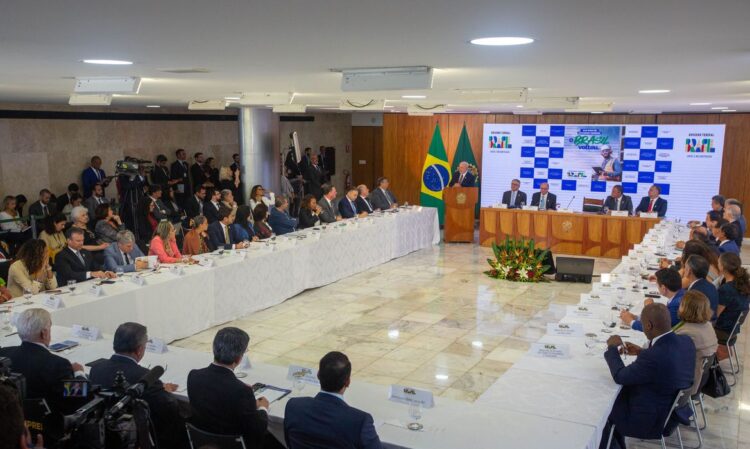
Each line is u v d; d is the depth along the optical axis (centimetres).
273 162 1439
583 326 516
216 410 319
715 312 536
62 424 331
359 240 1062
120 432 273
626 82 672
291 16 267
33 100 1159
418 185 1775
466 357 678
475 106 1249
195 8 249
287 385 398
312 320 804
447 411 361
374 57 438
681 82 666
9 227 1087
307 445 292
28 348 360
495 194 1603
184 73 582
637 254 843
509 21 277
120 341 362
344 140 2111
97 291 606
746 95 888
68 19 280
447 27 296
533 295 932
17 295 607
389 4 236
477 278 1035
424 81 509
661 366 386
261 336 739
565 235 1240
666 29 298
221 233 897
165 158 1449
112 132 1432
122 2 237
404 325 786
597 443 344
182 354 455
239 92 896
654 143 1441
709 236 873
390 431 334
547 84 708
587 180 1511
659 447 487
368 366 650
